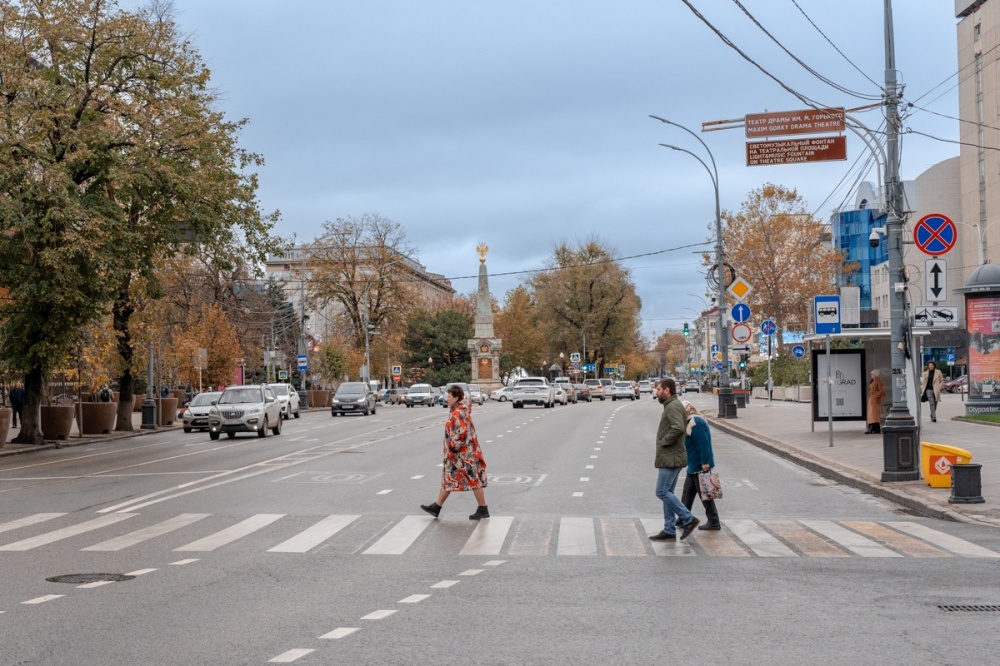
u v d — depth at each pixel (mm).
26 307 33188
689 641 7578
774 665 6891
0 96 30891
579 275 105750
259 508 16453
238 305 78812
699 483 13484
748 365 85562
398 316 89438
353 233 87125
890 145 19562
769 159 23875
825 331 26078
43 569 11125
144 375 64812
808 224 69625
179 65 35625
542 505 16516
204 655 7281
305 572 10773
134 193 33531
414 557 11703
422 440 33094
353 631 7988
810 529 13766
